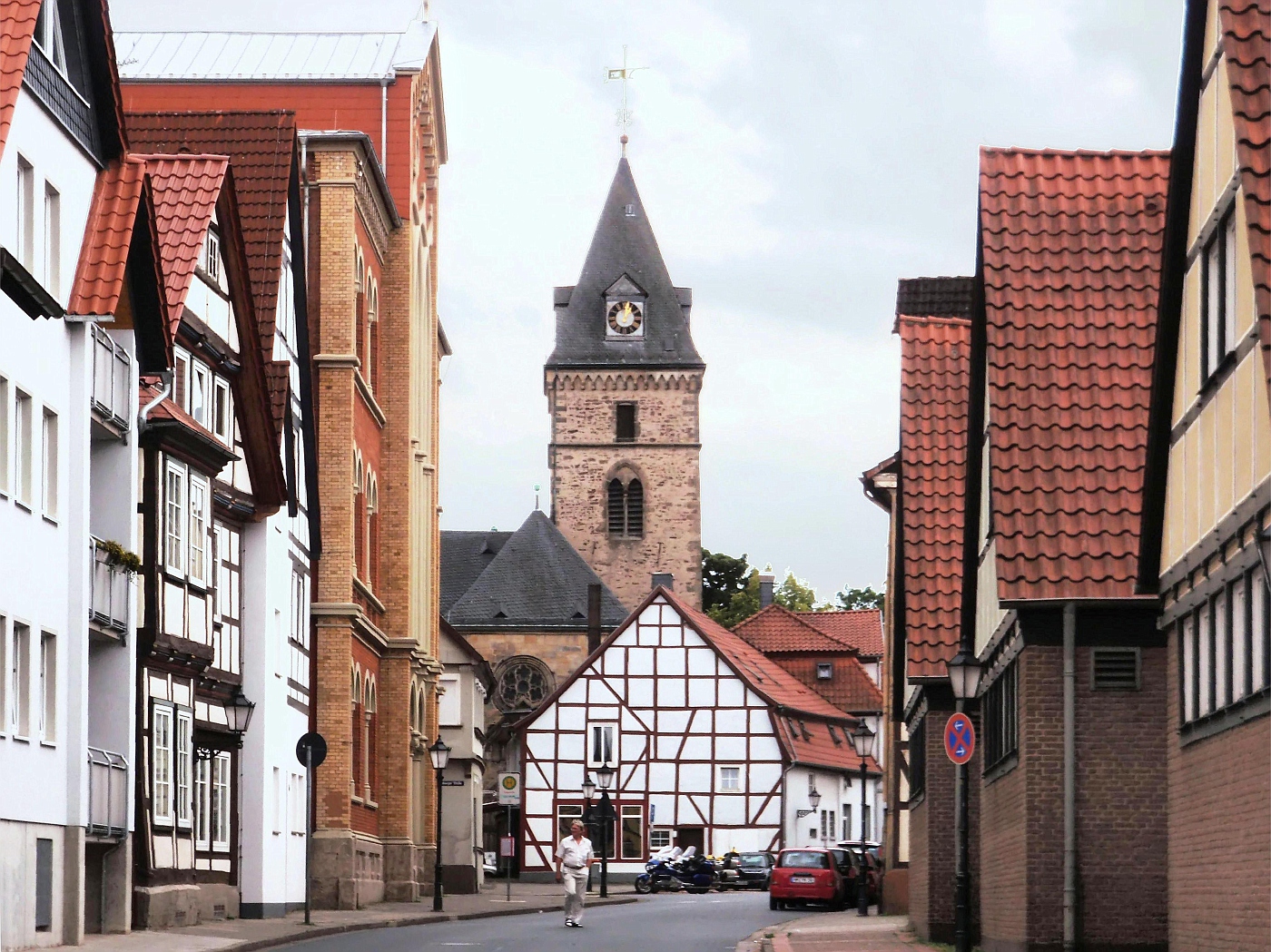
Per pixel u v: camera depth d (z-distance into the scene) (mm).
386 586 49781
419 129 53781
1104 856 21625
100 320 26016
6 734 23328
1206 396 17469
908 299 37969
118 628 27641
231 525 35000
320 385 42688
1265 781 15664
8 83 22656
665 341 115938
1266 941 15570
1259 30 15359
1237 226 16125
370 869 45500
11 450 23609
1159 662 21734
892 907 42219
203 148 38906
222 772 34312
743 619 131375
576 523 115125
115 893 27797
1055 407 22219
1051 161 23891
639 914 43344
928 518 29859
